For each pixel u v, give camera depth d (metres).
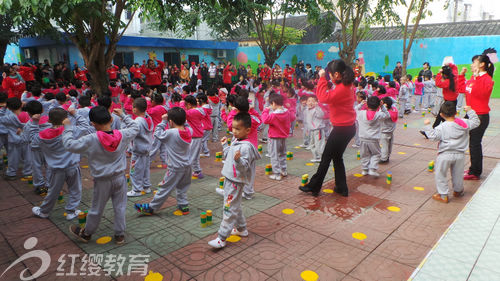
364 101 7.04
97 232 3.71
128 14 20.91
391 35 19.55
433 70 18.05
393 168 5.96
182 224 3.88
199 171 5.54
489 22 17.72
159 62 13.15
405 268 2.95
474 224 3.60
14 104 5.35
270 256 3.17
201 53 22.12
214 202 4.53
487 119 5.03
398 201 4.48
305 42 23.03
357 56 20.11
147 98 6.77
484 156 6.50
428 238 3.47
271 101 5.20
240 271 2.93
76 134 4.18
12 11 7.89
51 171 3.86
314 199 4.59
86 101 5.93
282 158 5.52
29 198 4.77
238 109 4.27
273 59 17.50
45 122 4.66
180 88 12.49
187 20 15.38
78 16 8.27
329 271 2.91
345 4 15.15
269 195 4.75
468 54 16.97
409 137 8.49
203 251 3.27
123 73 16.98
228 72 18.08
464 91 5.39
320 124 6.27
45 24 8.93
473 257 2.97
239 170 3.21
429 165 5.75
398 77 12.96
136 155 4.71
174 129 3.89
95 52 9.31
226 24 14.95
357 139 7.47
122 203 3.40
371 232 3.62
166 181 3.96
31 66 13.95
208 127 6.80
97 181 3.21
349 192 4.84
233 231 3.60
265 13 16.05
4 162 6.29
